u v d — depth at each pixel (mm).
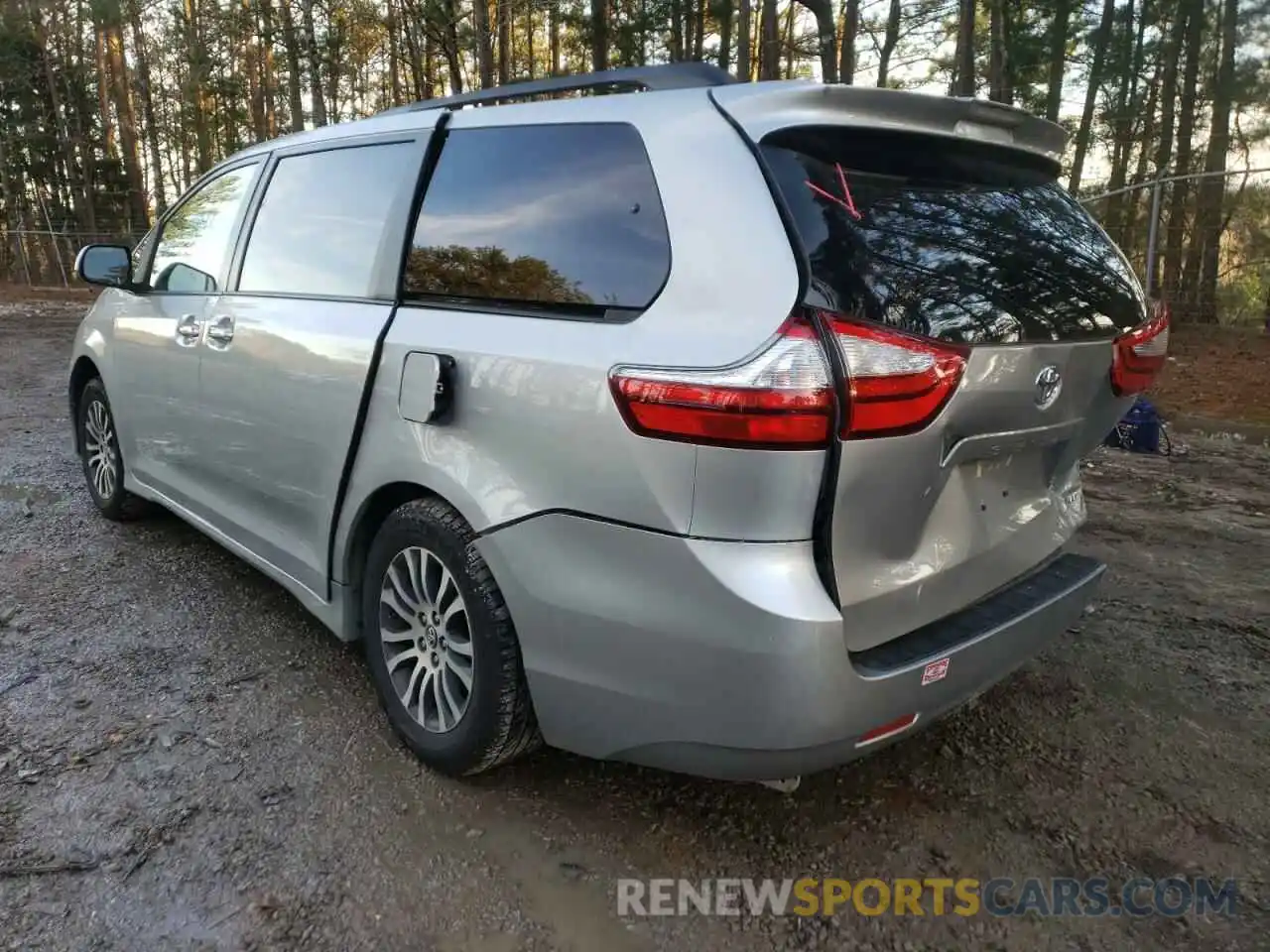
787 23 24969
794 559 1884
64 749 2691
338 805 2469
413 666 2678
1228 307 12023
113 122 30484
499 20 16406
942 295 1998
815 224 1942
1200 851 2367
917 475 1989
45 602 3721
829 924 2102
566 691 2170
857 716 1945
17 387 8656
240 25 19906
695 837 2395
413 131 2848
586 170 2318
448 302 2537
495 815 2453
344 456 2730
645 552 1963
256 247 3395
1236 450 7051
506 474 2225
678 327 1965
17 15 27062
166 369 3805
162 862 2234
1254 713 3053
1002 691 3191
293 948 1989
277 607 3730
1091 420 2531
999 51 16297
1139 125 19594
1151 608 3912
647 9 17859
